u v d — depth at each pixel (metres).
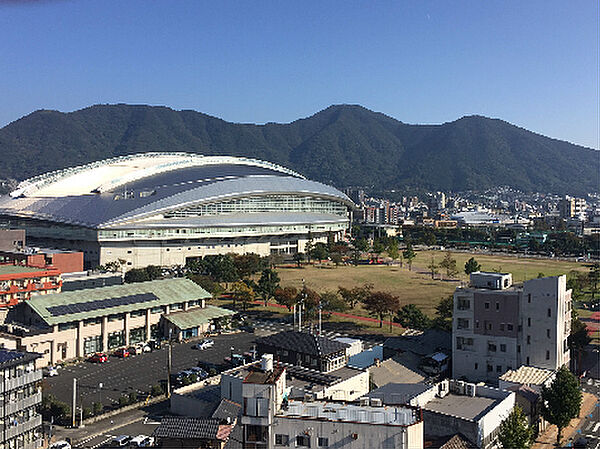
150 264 195.50
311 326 119.69
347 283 171.88
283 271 195.75
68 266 144.62
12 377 59.62
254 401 41.69
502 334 86.19
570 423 73.94
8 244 153.88
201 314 119.56
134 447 63.47
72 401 79.00
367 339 111.94
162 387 84.69
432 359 90.56
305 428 41.47
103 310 104.50
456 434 56.41
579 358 94.44
